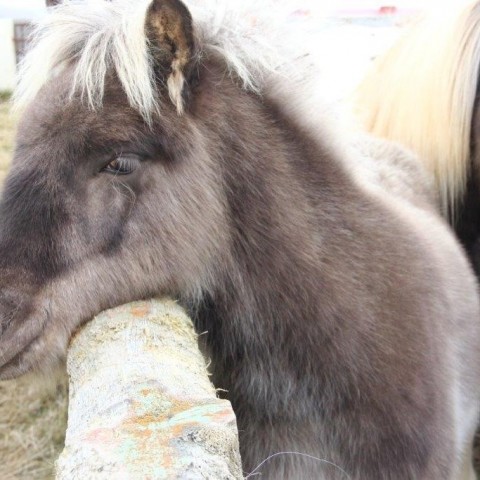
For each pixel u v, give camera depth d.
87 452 0.63
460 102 1.49
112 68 0.91
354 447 0.97
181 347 0.84
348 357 0.95
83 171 0.89
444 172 1.52
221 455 0.63
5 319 0.88
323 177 0.98
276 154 0.96
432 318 1.00
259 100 0.97
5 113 3.64
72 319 0.91
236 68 0.95
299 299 0.95
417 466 0.97
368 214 1.00
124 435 0.64
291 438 1.00
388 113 1.61
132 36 0.88
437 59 1.53
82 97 0.89
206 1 1.00
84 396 0.75
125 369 0.75
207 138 0.94
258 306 0.97
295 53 1.02
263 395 1.00
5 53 5.11
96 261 0.90
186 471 0.60
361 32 2.01
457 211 1.55
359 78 1.75
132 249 0.91
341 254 0.97
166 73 0.90
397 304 0.97
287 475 1.01
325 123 1.02
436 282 1.04
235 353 1.01
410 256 1.01
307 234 0.96
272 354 0.98
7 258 0.89
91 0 0.98
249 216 0.95
